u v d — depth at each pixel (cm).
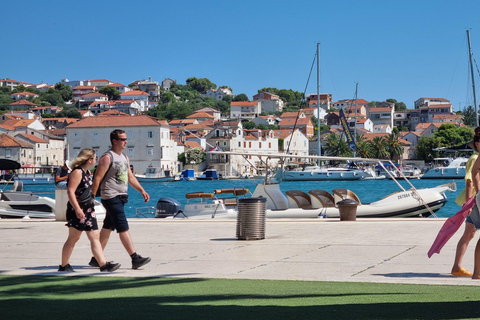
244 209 1246
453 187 2217
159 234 1420
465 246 735
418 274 756
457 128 15088
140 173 11725
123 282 738
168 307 569
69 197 832
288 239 1240
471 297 588
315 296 613
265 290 656
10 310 564
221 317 519
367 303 567
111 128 11825
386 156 14200
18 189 2392
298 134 15212
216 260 945
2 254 1070
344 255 965
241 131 13950
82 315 538
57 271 852
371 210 2119
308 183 8756
